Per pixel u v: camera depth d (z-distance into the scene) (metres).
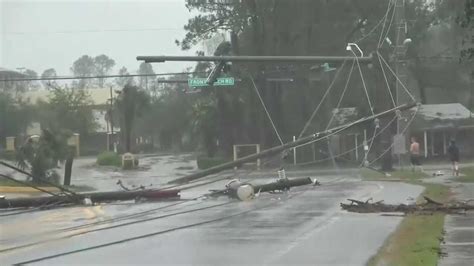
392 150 40.88
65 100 86.06
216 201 25.12
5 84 78.06
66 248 13.62
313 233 14.85
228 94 62.88
